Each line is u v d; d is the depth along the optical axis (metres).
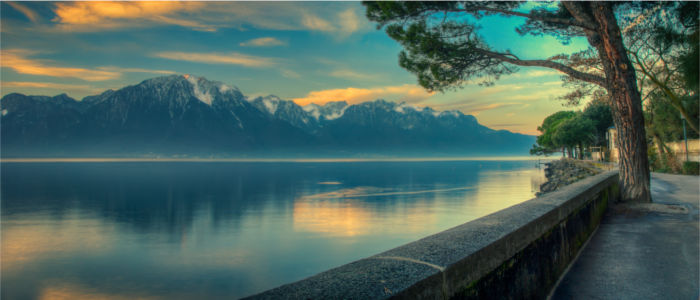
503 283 2.73
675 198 13.12
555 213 4.46
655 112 31.02
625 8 12.30
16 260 45.19
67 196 109.38
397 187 116.81
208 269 40.47
